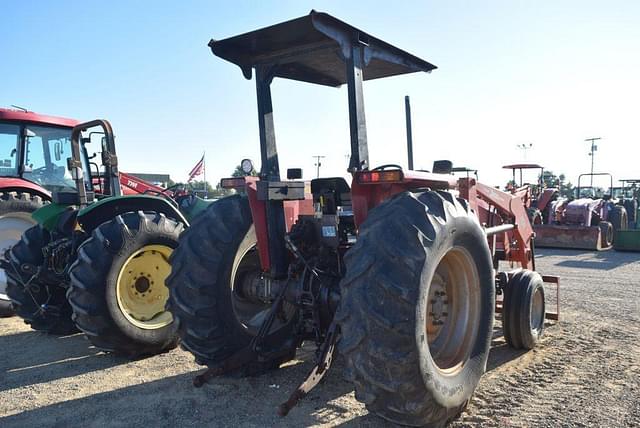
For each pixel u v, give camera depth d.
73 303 4.42
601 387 3.73
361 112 3.24
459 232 2.99
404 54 3.71
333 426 3.11
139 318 4.64
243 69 3.79
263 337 3.55
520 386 3.78
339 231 3.67
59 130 7.54
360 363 2.62
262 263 3.67
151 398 3.61
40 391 3.80
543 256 11.95
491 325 3.41
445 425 3.11
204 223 3.74
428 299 3.11
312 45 3.54
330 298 3.41
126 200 5.22
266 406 3.42
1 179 6.89
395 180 2.86
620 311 6.15
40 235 5.46
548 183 16.86
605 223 13.77
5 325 6.02
